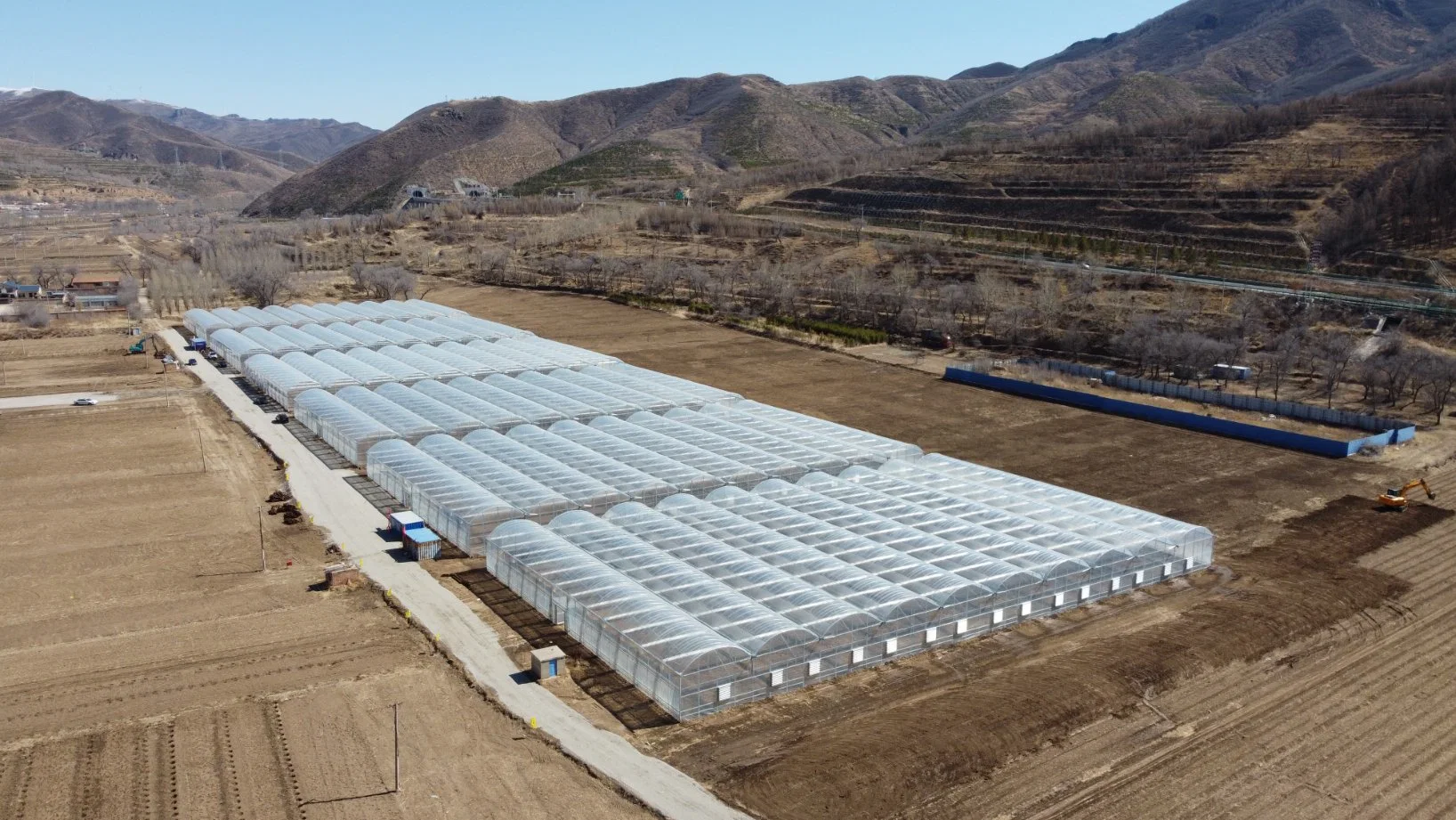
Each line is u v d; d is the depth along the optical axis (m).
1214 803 40.44
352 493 77.38
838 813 39.22
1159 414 104.19
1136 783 41.78
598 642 51.66
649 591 54.56
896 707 47.66
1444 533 72.12
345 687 48.03
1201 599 61.16
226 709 45.81
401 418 91.62
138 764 41.38
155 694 46.97
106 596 57.91
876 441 89.12
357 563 63.00
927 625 54.22
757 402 107.62
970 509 70.38
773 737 44.81
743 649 47.78
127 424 96.25
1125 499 79.19
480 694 47.66
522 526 63.78
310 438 92.75
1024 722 46.03
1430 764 43.41
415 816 38.47
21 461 83.75
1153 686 49.81
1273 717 47.31
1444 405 107.75
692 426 93.06
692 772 41.88
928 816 39.16
